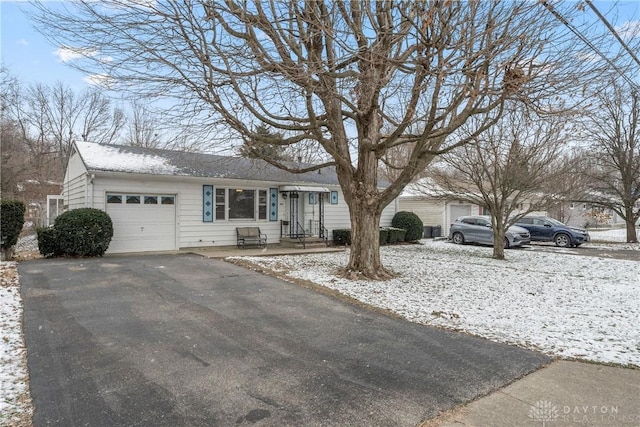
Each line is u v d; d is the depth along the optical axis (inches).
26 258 426.0
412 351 180.4
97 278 322.0
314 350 180.1
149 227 515.2
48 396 134.1
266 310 245.9
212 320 223.0
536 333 207.9
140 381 146.0
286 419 120.7
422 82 264.1
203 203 556.1
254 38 277.6
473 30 226.5
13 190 1024.2
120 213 494.3
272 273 362.6
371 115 350.3
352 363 165.5
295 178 644.1
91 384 143.3
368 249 356.5
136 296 270.4
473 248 655.1
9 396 133.2
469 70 234.5
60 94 1301.7
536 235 757.3
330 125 347.3
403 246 685.9
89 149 535.2
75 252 435.8
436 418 122.6
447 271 406.0
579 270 432.5
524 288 327.6
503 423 120.0
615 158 811.4
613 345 190.2
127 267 374.6
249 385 143.6
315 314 240.2
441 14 217.5
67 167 648.4
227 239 577.0
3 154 1017.5
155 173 497.0
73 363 161.6
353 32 252.5
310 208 659.4
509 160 483.5
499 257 522.3
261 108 322.3
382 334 204.7
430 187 771.4
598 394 139.9
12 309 233.9
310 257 489.7
